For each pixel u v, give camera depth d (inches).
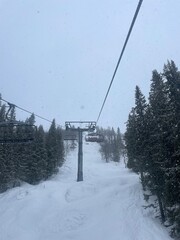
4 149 1909.4
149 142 951.0
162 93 881.5
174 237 778.8
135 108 1071.0
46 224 1070.4
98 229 912.3
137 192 1149.1
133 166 1302.9
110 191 1224.2
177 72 816.9
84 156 3843.5
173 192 751.7
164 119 804.6
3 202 1470.2
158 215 928.9
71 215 1070.4
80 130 1547.7
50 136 2303.2
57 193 1425.9
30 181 2028.8
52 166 2170.3
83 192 1380.4
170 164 774.5
